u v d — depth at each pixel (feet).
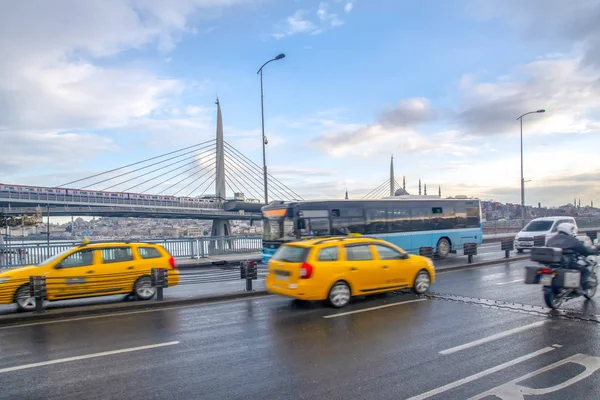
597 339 22.94
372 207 65.21
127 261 36.35
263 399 16.11
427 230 70.33
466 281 44.16
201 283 47.73
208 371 19.11
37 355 21.75
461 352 21.15
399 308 31.58
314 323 27.63
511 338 23.36
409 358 20.36
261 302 35.47
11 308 34.06
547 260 29.66
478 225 77.30
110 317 30.58
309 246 32.32
